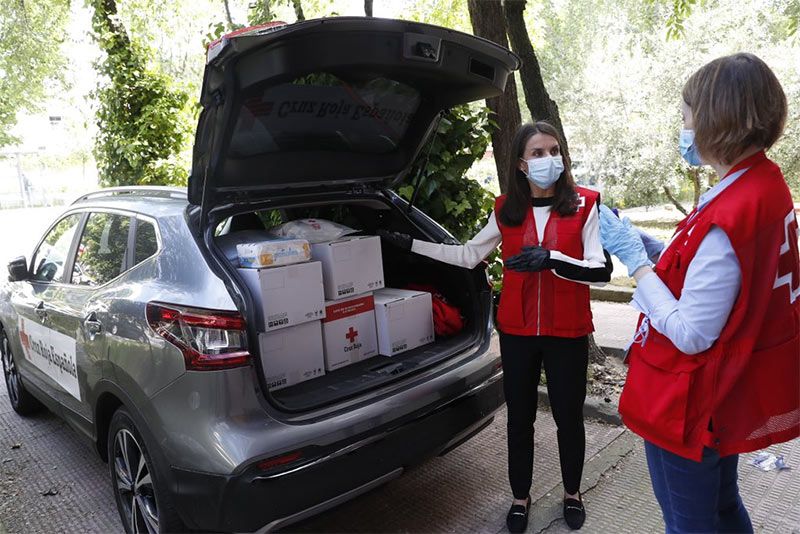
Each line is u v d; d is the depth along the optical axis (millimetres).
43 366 3465
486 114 4117
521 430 2660
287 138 2686
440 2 7379
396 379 2537
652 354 1668
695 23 10859
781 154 10141
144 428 2312
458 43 2465
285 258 2549
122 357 2434
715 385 1530
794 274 1550
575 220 2398
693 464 1626
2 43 10461
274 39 2084
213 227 2479
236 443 2039
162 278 2426
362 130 2936
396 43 2336
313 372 2658
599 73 12852
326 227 2965
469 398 2670
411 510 2908
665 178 11336
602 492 2965
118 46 6539
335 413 2262
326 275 2775
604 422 3664
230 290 2188
